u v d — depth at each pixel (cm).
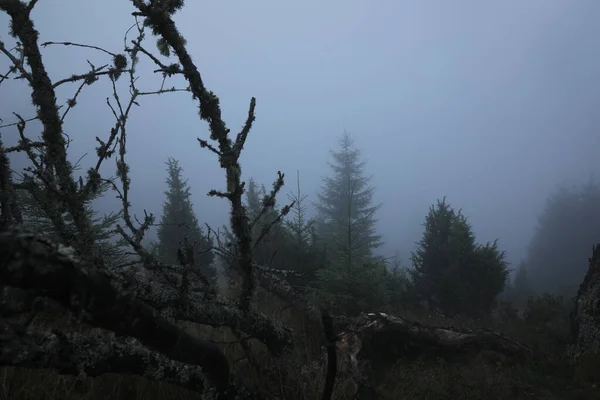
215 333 431
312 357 435
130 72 240
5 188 227
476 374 496
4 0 206
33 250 116
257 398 262
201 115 255
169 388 296
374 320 509
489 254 930
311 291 621
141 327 156
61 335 175
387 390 407
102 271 136
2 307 142
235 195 265
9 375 258
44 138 231
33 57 217
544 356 589
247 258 289
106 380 287
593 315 582
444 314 914
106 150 249
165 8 227
